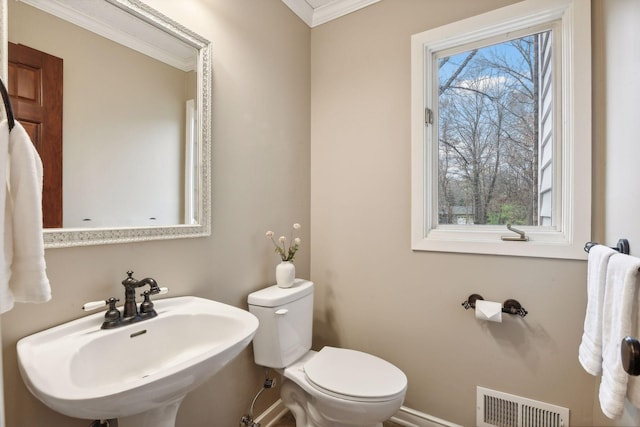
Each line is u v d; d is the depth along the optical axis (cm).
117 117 104
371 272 179
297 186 190
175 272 121
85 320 92
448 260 157
